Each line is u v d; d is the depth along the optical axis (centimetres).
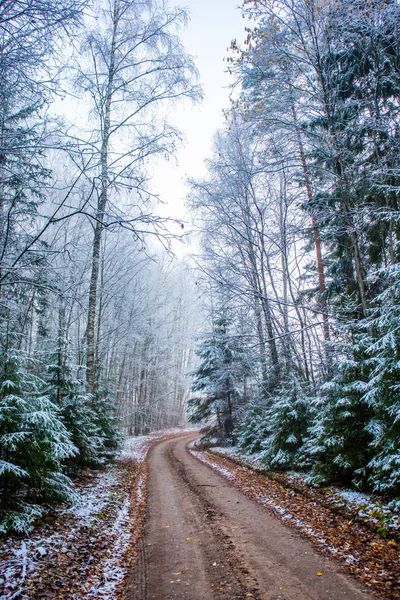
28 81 496
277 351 1602
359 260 1040
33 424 573
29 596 347
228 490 911
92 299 1207
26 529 486
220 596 383
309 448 897
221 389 1967
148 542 565
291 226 1288
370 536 512
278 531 579
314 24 966
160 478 1120
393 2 851
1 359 594
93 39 955
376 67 964
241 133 1423
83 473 941
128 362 3147
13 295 831
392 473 606
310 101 1094
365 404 773
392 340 620
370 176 970
